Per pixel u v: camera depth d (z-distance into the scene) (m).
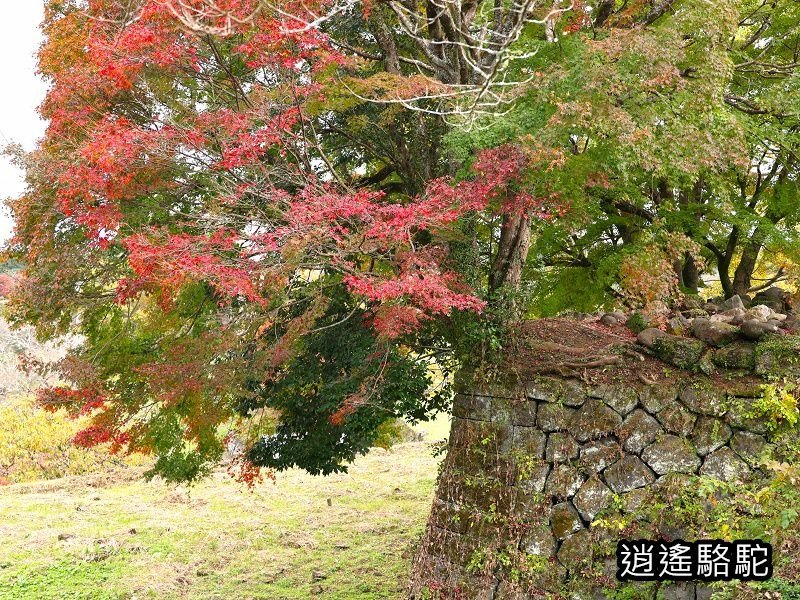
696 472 7.49
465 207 7.27
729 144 7.31
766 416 7.32
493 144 7.30
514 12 7.97
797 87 9.20
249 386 9.59
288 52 7.39
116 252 8.79
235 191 7.76
